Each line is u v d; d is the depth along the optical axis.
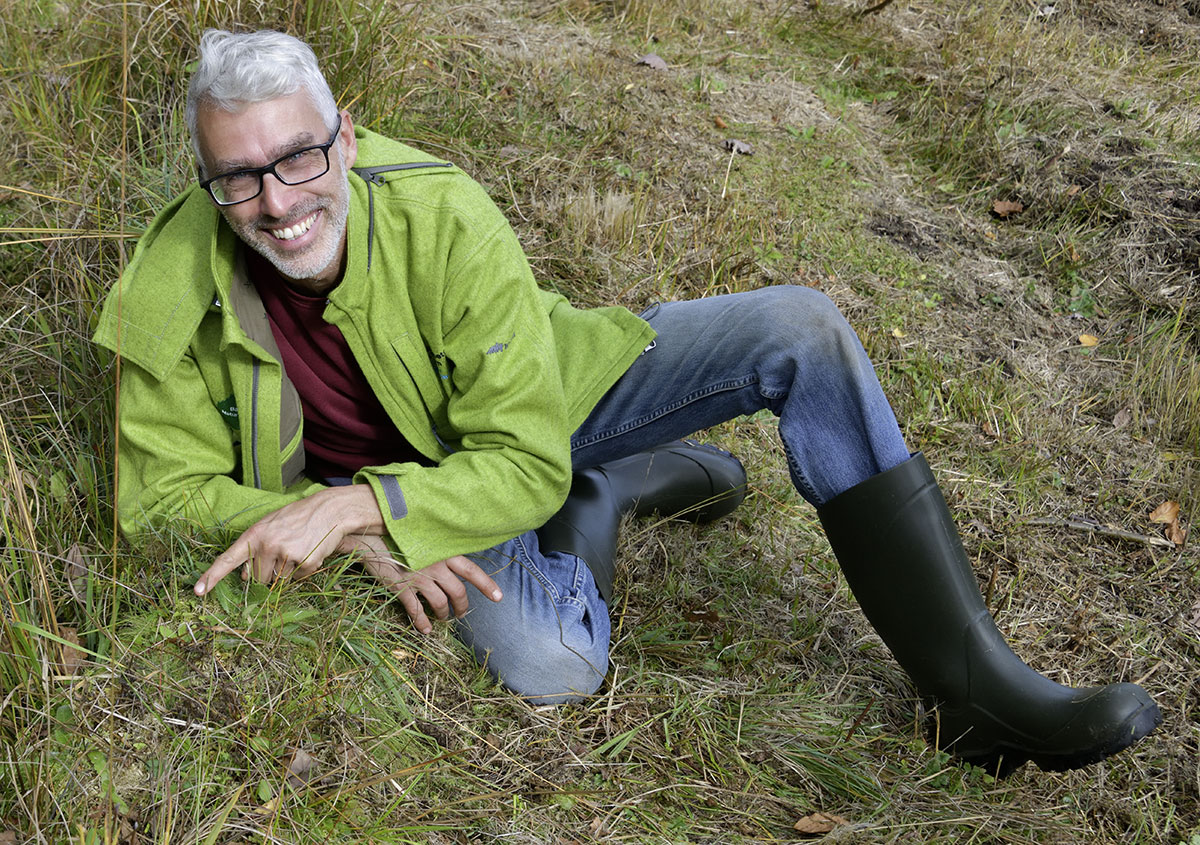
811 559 2.75
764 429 3.12
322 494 1.98
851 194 4.02
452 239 1.93
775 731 2.23
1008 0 5.22
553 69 4.18
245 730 1.84
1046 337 3.60
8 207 2.87
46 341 2.50
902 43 4.90
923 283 3.71
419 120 3.60
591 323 2.28
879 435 2.06
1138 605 2.75
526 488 2.04
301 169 1.75
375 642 2.10
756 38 4.86
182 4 3.18
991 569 2.82
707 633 2.49
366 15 3.36
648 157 3.92
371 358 1.99
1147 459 3.21
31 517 2.06
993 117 4.37
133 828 1.68
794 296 2.12
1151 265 3.80
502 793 1.96
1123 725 1.92
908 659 2.15
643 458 2.62
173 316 1.90
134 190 2.85
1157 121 4.34
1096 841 2.14
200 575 1.99
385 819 1.81
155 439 2.00
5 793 1.67
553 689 2.18
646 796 2.05
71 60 3.28
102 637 1.93
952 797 2.13
